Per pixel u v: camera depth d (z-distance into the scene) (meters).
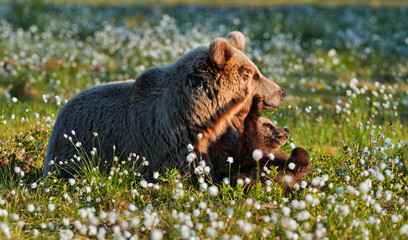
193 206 8.46
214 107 9.88
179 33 35.03
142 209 8.82
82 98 10.88
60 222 8.23
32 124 13.72
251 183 9.57
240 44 11.34
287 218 7.11
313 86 23.11
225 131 10.59
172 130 9.83
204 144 10.01
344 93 21.89
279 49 30.86
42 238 7.55
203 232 7.71
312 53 31.03
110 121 10.36
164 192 9.16
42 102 17.44
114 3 57.03
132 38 30.19
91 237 7.83
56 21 41.34
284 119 15.55
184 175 9.71
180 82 9.92
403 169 11.06
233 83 10.01
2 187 9.73
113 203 8.80
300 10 50.62
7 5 46.09
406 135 14.57
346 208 7.00
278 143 11.70
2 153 11.34
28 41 31.17
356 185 9.39
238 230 7.61
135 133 10.14
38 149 11.49
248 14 48.28
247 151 10.38
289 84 22.73
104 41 31.03
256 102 10.53
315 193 8.62
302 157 10.16
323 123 16.16
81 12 48.25
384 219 8.41
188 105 9.76
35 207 8.71
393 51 33.53
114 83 11.13
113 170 9.24
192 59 10.03
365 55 31.66
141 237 7.87
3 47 28.70
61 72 23.22
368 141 12.66
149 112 10.12
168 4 55.75
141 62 25.16
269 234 7.55
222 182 9.50
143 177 10.09
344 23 43.25
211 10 50.78
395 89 21.47
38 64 23.80
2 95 20.02
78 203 8.70
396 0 58.97
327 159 10.80
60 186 9.45
